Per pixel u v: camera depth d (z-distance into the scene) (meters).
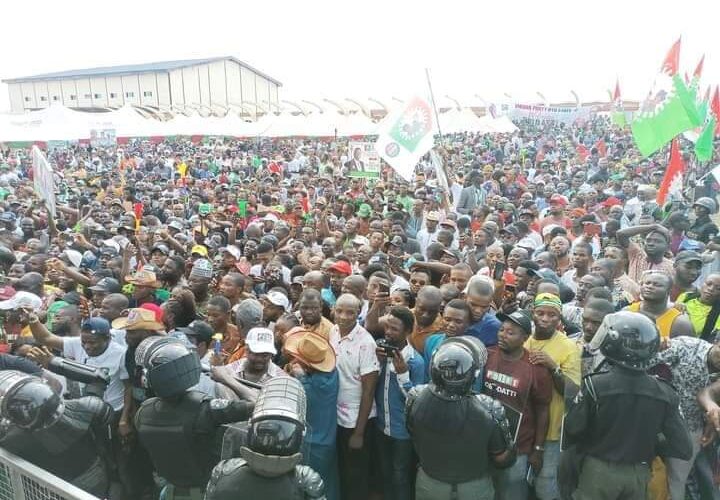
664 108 11.55
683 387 4.11
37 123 29.19
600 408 3.46
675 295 6.17
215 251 10.83
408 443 4.63
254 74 91.62
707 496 4.11
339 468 4.86
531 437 4.31
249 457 2.52
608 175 20.78
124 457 4.78
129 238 11.48
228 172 29.61
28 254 9.42
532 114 48.72
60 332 5.75
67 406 3.52
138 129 36.56
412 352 4.71
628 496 3.50
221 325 5.57
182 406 3.23
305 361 4.37
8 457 2.89
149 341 3.42
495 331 4.93
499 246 7.64
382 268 7.14
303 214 13.94
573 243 9.42
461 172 23.53
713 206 9.38
